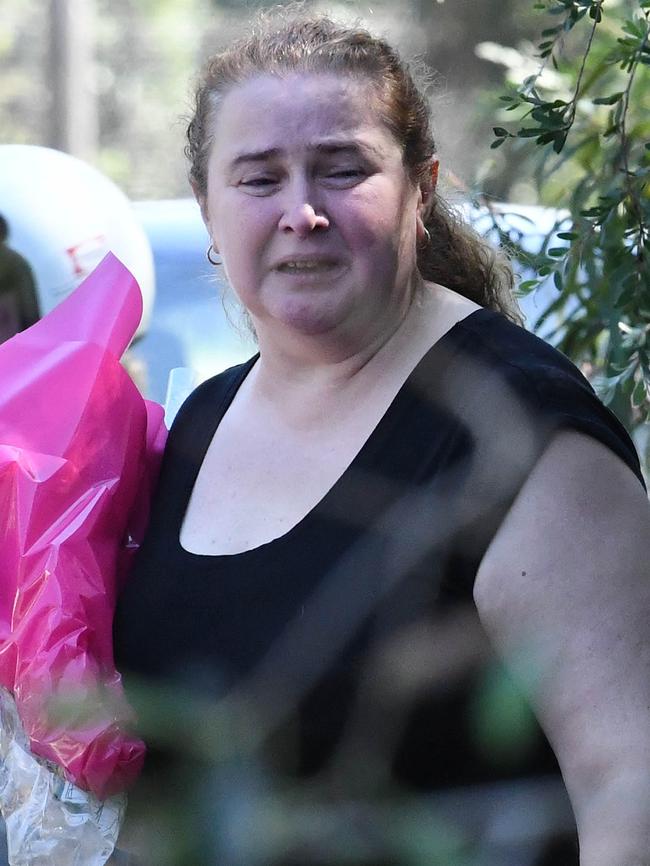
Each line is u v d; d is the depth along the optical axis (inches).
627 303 338.0
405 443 240.4
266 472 260.5
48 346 290.5
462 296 271.0
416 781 220.4
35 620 255.1
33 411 279.7
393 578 226.7
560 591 216.8
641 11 357.1
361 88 255.3
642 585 217.2
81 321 295.0
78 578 261.7
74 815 246.1
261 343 270.1
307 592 238.4
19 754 250.7
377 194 253.0
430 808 172.6
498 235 346.0
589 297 363.3
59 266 439.8
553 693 214.5
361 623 226.2
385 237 253.1
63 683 240.8
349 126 252.5
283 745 220.8
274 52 259.1
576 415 226.5
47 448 275.6
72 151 1382.9
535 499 221.6
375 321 254.2
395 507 234.2
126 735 238.5
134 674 254.8
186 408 293.3
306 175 252.8
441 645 222.8
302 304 252.1
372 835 159.9
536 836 185.2
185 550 262.8
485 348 241.4
